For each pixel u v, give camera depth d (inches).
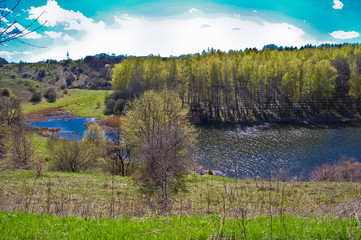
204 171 1283.2
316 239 175.0
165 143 984.9
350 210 226.2
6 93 3211.1
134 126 1222.3
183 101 3245.6
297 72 2913.4
